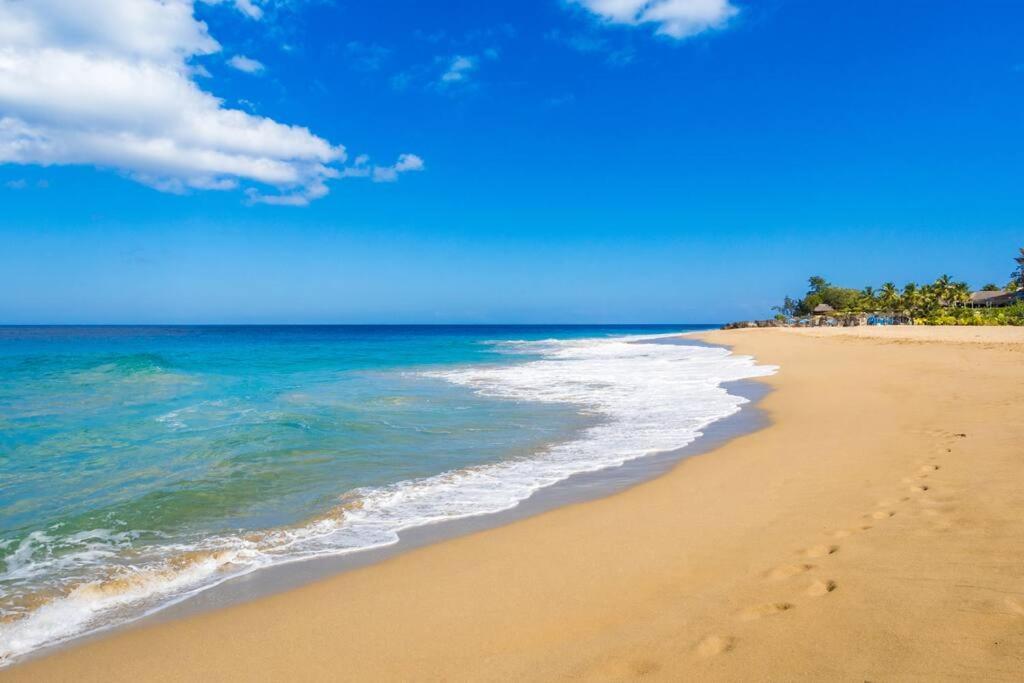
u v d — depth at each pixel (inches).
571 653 131.6
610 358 1328.7
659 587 164.7
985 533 172.6
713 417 493.0
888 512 205.9
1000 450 278.5
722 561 179.0
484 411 536.4
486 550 208.1
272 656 142.6
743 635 130.0
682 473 311.3
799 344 1503.4
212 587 186.4
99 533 235.1
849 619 131.0
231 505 270.2
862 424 403.9
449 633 147.9
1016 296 2731.3
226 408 551.2
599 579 174.6
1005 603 129.2
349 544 221.8
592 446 391.2
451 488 296.0
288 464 343.0
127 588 186.2
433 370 1012.5
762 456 334.0
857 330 2165.4
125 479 311.3
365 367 1091.9
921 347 1069.8
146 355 1186.0
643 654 127.0
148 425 458.9
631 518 234.7
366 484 304.0
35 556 212.4
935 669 107.8
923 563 156.5
